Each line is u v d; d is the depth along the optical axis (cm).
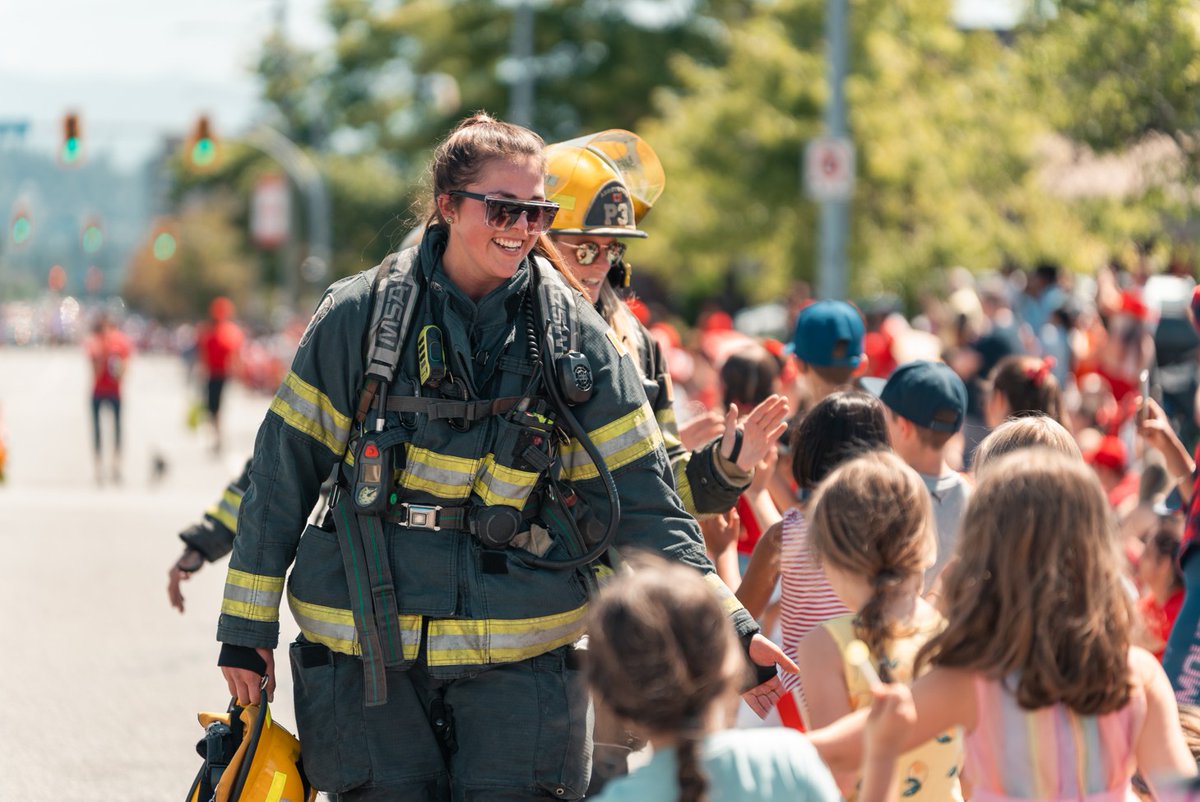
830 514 513
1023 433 666
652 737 421
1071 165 1705
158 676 1163
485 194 555
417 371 554
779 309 4394
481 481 553
